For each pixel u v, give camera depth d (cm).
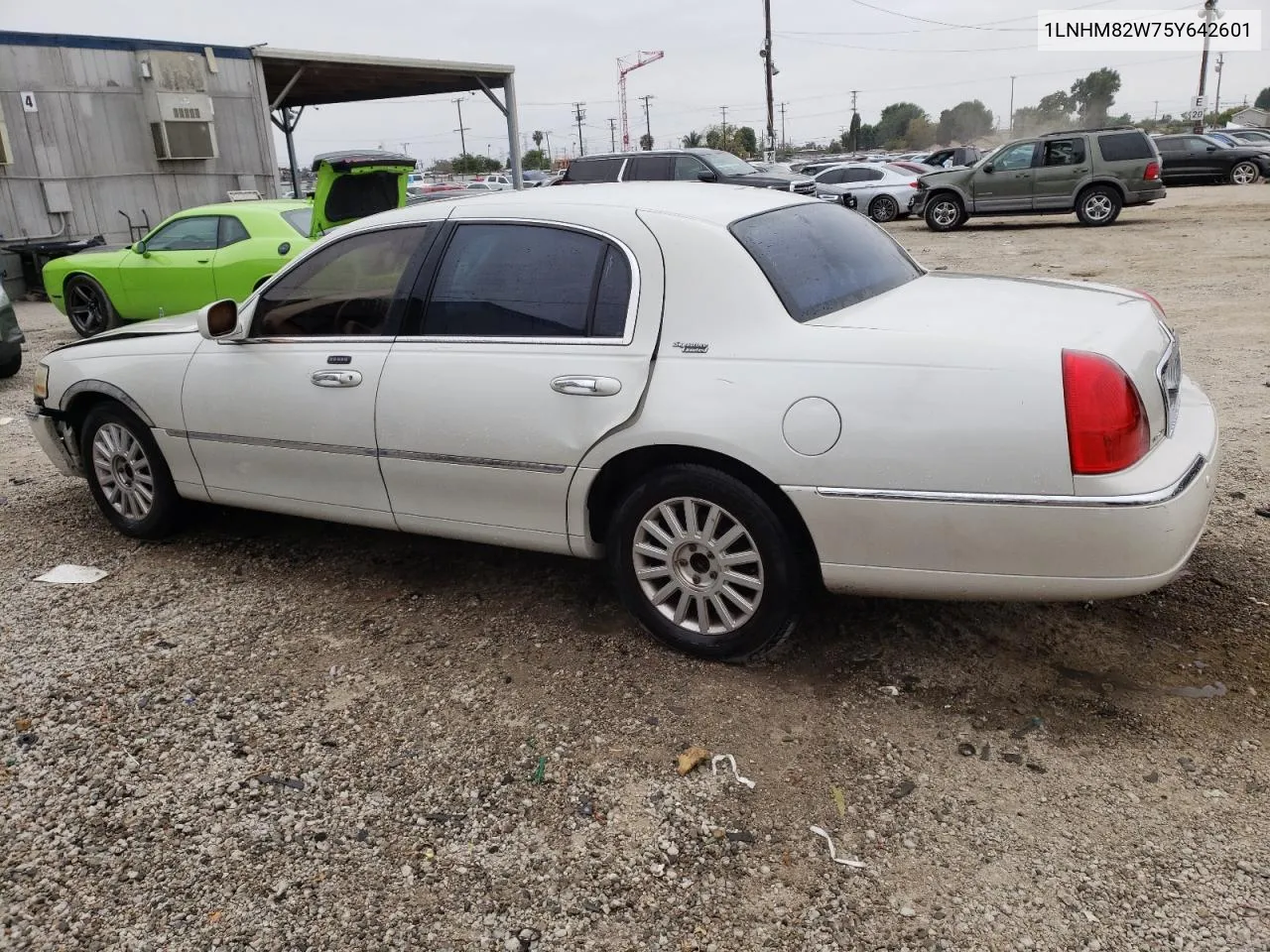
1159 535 286
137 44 1786
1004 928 236
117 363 475
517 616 402
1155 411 303
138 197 1841
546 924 244
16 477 621
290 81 2094
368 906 251
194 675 362
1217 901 240
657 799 287
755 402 315
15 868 267
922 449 297
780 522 327
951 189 2022
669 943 237
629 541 358
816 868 258
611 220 353
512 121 2452
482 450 368
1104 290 378
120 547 493
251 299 432
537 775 298
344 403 399
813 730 316
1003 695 329
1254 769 286
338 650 380
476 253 379
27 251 1633
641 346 337
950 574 307
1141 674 336
